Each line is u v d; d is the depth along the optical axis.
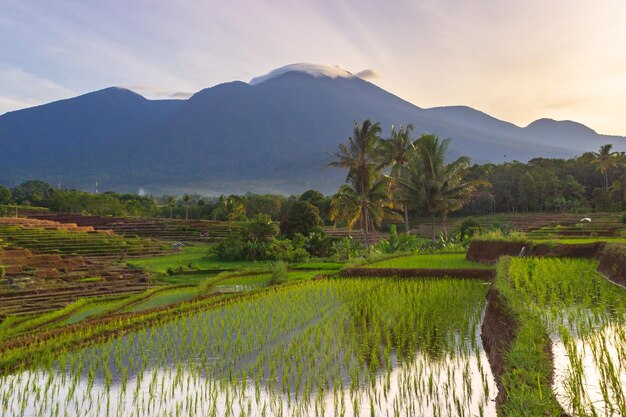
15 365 13.09
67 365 13.07
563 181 108.50
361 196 55.31
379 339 13.80
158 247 72.94
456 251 40.19
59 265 45.84
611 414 7.14
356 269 27.92
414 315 16.44
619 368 8.75
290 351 13.12
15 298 31.08
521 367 8.32
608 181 110.19
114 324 17.48
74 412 9.85
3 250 44.81
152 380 11.56
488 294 18.42
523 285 17.28
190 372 12.02
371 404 9.42
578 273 19.48
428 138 48.69
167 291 31.86
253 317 17.81
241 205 108.31
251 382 11.09
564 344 9.95
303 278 32.75
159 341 15.01
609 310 13.41
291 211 70.06
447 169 48.78
